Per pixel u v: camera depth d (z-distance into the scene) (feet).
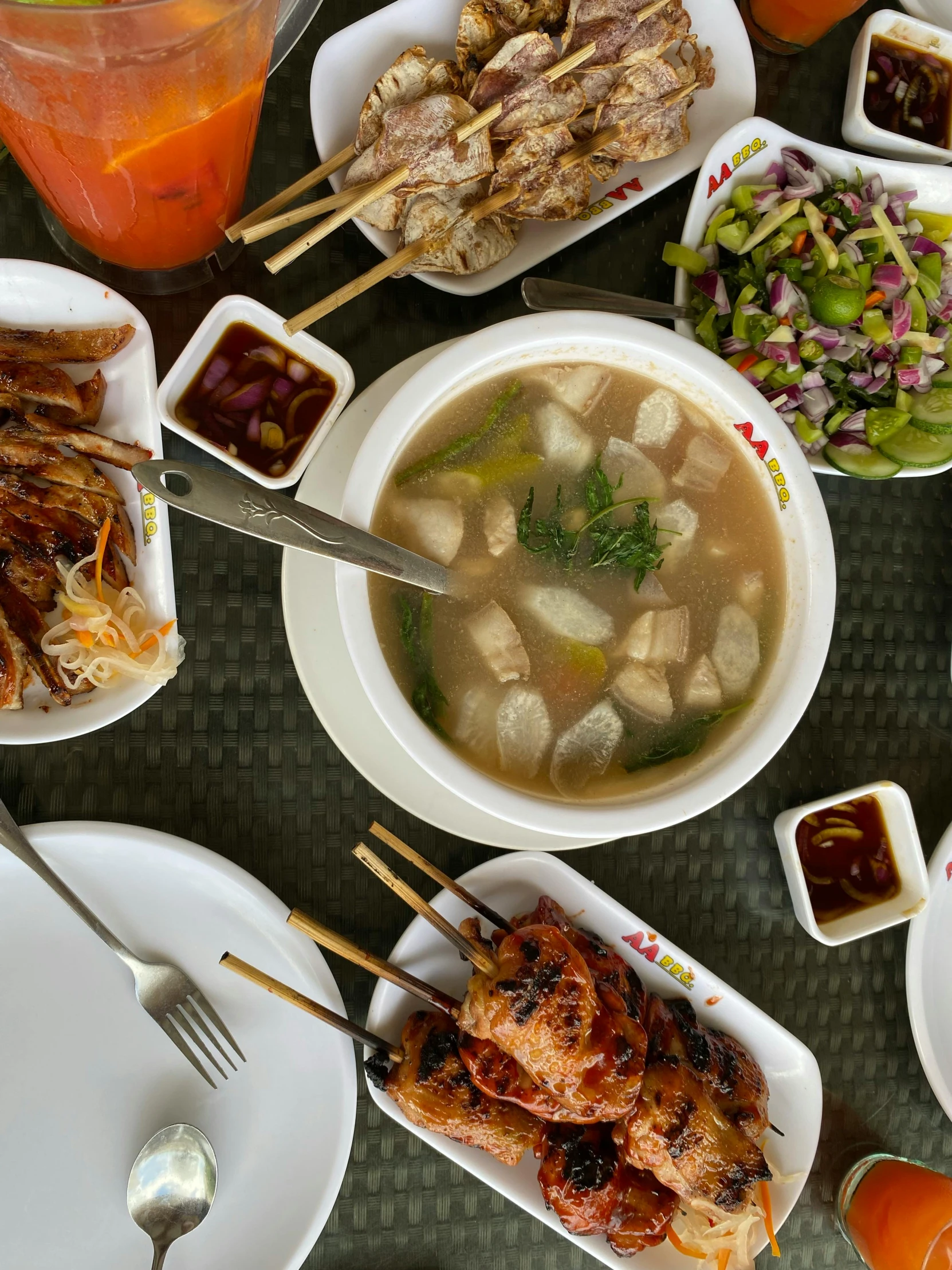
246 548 1.80
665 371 1.59
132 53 1.21
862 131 1.98
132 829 1.64
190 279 1.78
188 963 1.70
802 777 1.97
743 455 1.62
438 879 1.63
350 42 1.73
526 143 1.66
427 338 1.88
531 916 1.70
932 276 1.95
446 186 1.65
